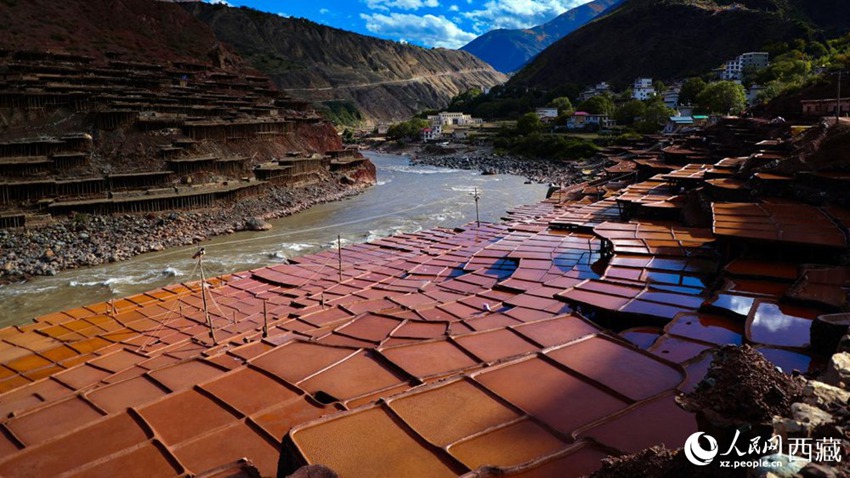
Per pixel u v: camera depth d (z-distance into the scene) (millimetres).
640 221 42594
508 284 31516
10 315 44562
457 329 21828
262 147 109375
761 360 7668
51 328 33719
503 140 175250
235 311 34344
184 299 38656
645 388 13438
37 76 95125
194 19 168500
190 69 138125
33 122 83750
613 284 27312
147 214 76250
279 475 10648
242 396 15336
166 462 12227
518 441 11039
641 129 155625
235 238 71125
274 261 59844
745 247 27109
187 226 73812
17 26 121562
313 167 113250
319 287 38969
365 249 52562
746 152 69875
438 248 49719
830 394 7406
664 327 20172
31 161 74000
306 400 14797
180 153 90688
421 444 10812
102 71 108688
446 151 184000
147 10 156500
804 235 25828
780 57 167250
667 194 50438
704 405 7309
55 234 66000
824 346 15430
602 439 11062
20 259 57000
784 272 24266
